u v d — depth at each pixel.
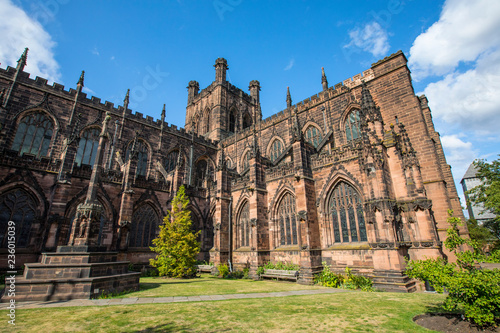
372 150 29.56
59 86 50.75
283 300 18.84
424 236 28.58
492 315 12.19
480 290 12.57
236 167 69.12
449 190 41.28
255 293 22.47
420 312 15.16
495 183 44.25
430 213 29.02
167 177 48.78
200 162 71.38
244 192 44.00
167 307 15.79
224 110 84.81
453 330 12.55
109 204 39.12
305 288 26.02
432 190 35.62
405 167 31.05
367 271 29.12
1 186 31.34
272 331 11.59
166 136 64.00
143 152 59.53
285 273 33.59
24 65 48.00
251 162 42.84
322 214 34.88
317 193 36.03
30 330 11.02
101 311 14.44
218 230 42.81
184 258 35.47
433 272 13.95
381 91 44.16
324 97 52.56
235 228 44.47
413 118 39.59
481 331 12.15
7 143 43.62
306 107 55.53
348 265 30.91
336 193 34.72
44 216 33.53
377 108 32.34
